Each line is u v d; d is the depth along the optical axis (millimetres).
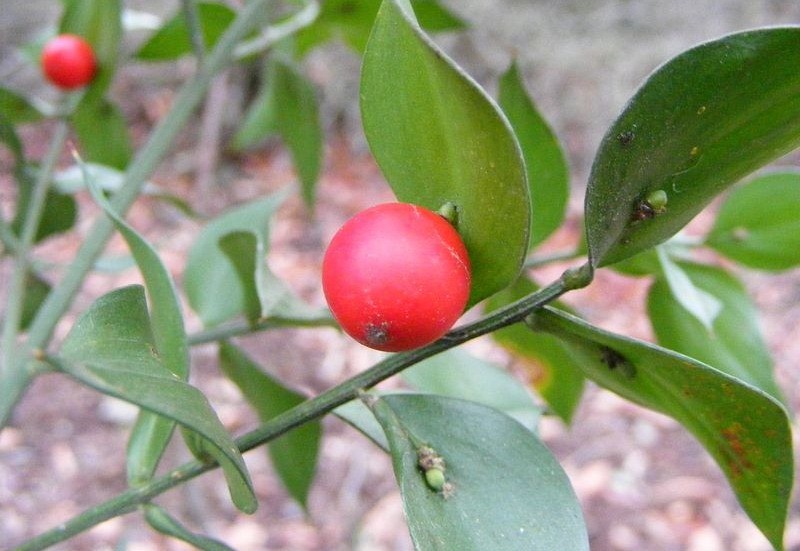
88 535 336
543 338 138
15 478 367
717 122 75
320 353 472
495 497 85
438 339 83
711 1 704
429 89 77
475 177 77
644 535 366
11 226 166
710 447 90
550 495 86
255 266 116
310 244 589
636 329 500
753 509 90
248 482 73
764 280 537
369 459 400
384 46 79
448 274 75
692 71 71
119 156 187
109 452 389
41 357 75
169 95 686
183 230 574
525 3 698
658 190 79
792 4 695
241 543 343
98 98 161
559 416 146
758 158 79
